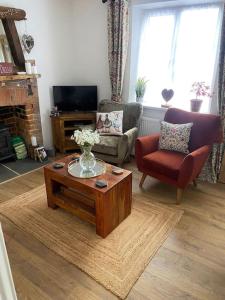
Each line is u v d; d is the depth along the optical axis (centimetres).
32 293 155
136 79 365
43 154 357
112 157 314
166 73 337
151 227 217
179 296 154
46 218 227
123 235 207
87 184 198
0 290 67
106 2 331
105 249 191
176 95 339
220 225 221
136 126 339
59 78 385
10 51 307
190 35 304
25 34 321
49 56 360
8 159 356
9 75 298
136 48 346
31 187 284
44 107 375
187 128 268
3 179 301
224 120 277
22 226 216
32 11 321
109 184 198
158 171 258
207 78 307
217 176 301
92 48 375
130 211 233
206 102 311
